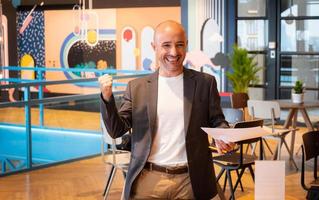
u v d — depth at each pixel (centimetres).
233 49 1030
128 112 268
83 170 674
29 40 1273
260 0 1041
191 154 262
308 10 1010
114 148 503
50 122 787
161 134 264
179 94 264
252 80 1008
